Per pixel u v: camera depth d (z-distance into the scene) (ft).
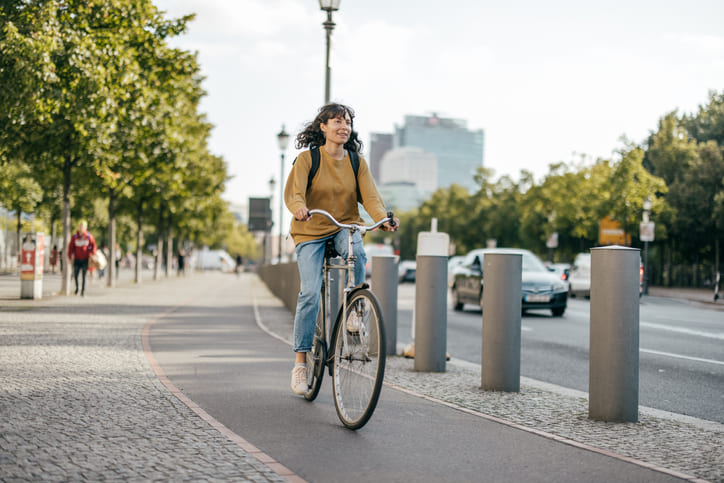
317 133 18.61
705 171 153.48
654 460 14.58
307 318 18.88
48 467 12.45
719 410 21.48
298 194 17.72
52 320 41.83
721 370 29.53
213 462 13.15
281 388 21.77
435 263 26.53
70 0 60.44
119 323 41.98
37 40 49.42
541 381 26.22
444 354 26.68
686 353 35.04
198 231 191.72
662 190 139.64
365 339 16.14
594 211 143.64
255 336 37.73
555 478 13.07
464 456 14.47
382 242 351.25
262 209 115.34
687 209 153.89
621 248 18.35
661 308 74.43
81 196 96.63
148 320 45.11
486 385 22.79
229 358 28.43
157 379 22.43
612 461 14.34
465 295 64.59
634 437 16.61
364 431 16.48
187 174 85.92
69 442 14.28
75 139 65.82
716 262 150.10
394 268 31.68
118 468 12.54
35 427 15.48
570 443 15.75
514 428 17.22
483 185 234.79
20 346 29.48
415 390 22.47
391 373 25.98
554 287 58.13
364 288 16.55
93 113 55.11
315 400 19.93
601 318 18.35
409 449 14.92
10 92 49.73
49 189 138.82
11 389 19.92
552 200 154.10
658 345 38.42
